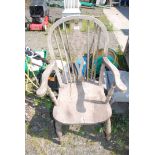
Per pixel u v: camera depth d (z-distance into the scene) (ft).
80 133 7.56
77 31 9.61
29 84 9.20
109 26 15.49
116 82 5.88
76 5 14.79
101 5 20.67
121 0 21.08
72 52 9.14
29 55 9.27
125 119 7.89
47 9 16.08
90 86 7.17
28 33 14.44
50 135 7.54
